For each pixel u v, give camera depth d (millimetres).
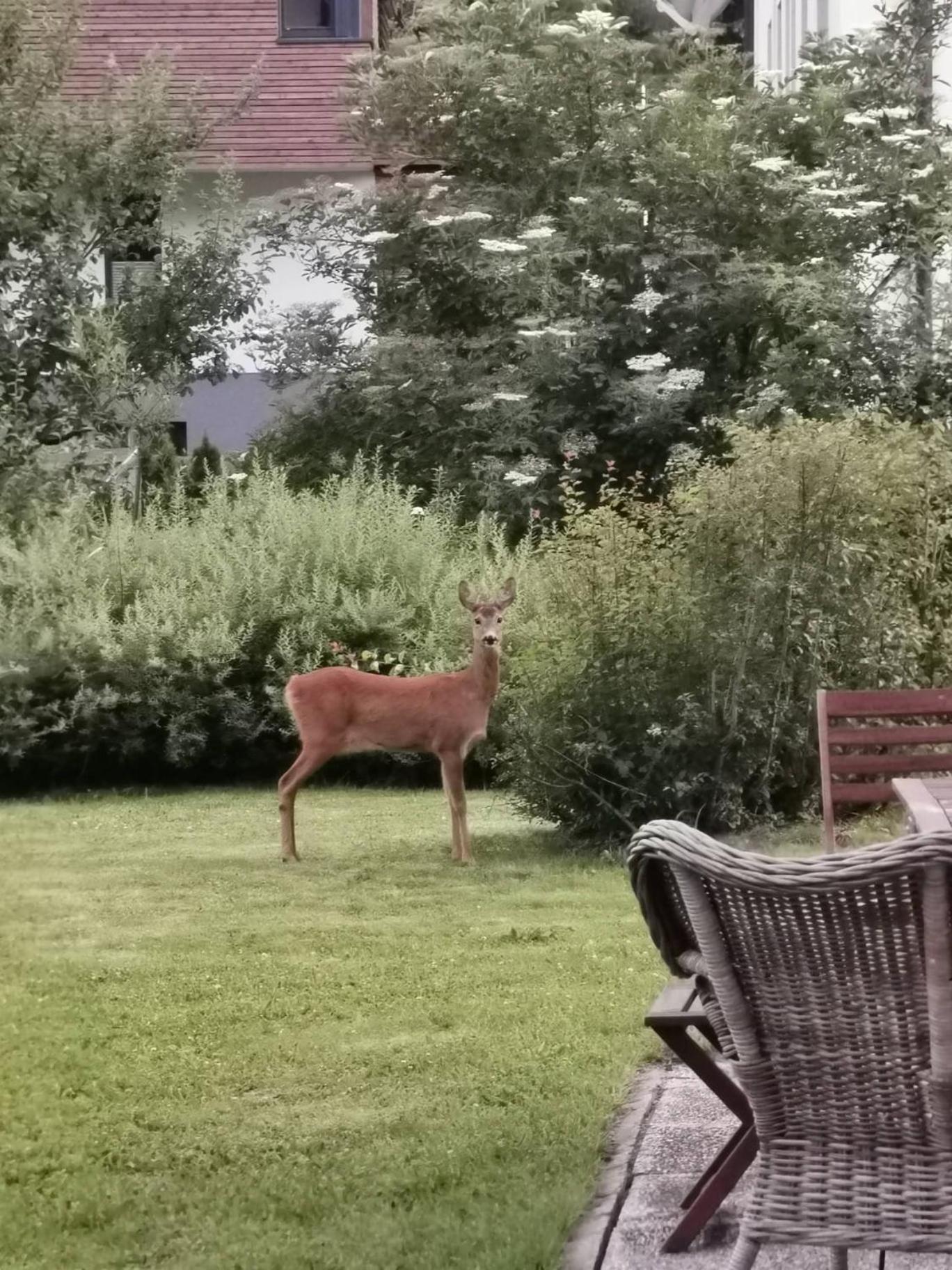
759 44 26078
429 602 13898
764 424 15242
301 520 14172
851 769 6238
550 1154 4516
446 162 19031
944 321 15773
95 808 12117
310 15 23297
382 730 9633
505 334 17297
